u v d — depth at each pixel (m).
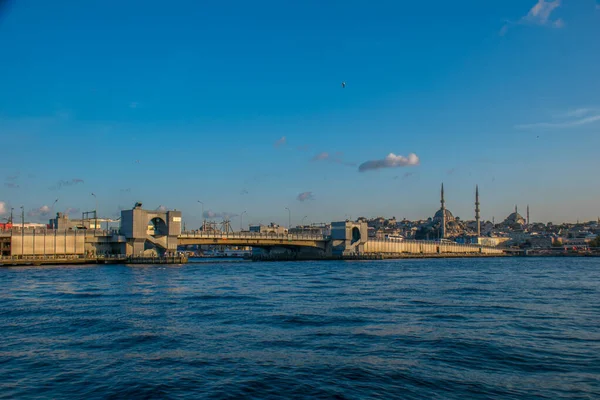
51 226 185.50
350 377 30.23
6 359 34.34
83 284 85.31
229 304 59.22
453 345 37.72
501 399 26.53
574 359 33.84
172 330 43.34
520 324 46.00
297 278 103.94
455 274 119.62
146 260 164.75
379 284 87.75
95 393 27.78
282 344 38.34
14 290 74.81
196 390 28.16
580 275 116.31
